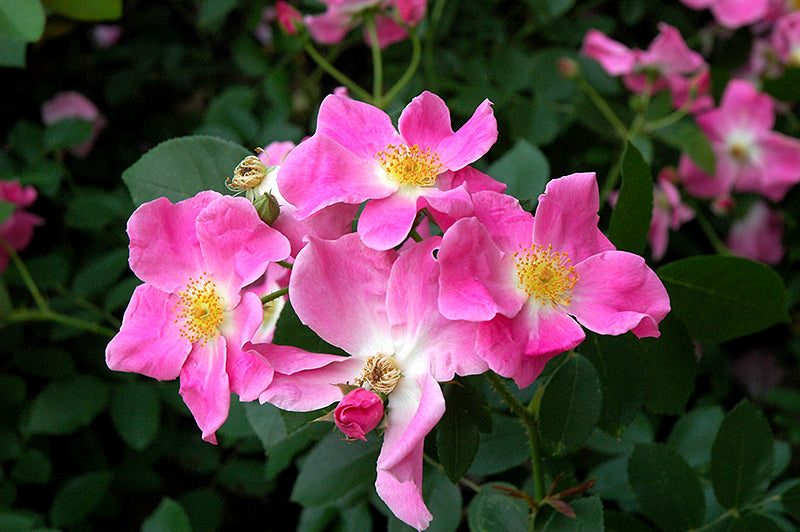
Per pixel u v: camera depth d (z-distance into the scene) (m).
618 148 0.62
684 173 0.64
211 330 0.36
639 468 0.42
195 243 0.36
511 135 0.60
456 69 0.64
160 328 0.36
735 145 0.64
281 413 0.37
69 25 0.69
